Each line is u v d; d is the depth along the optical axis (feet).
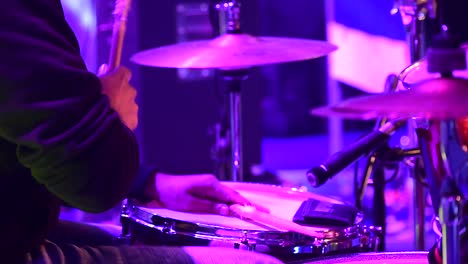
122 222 7.93
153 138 14.35
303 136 27.73
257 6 13.75
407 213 14.03
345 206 7.90
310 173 7.45
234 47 8.85
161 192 7.94
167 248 7.39
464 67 6.68
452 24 9.73
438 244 7.04
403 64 16.21
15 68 6.77
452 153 6.77
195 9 14.03
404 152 8.03
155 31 13.92
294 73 27.22
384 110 6.49
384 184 8.27
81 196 7.02
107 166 7.02
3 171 7.07
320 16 25.77
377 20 16.33
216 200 7.92
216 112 14.44
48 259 7.24
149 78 14.16
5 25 6.78
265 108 27.63
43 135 6.84
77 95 6.90
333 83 18.40
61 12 7.09
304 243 7.47
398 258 7.40
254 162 14.12
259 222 7.72
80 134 6.90
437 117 6.53
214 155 10.59
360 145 7.52
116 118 7.07
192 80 14.40
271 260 7.29
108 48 11.81
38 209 7.22
